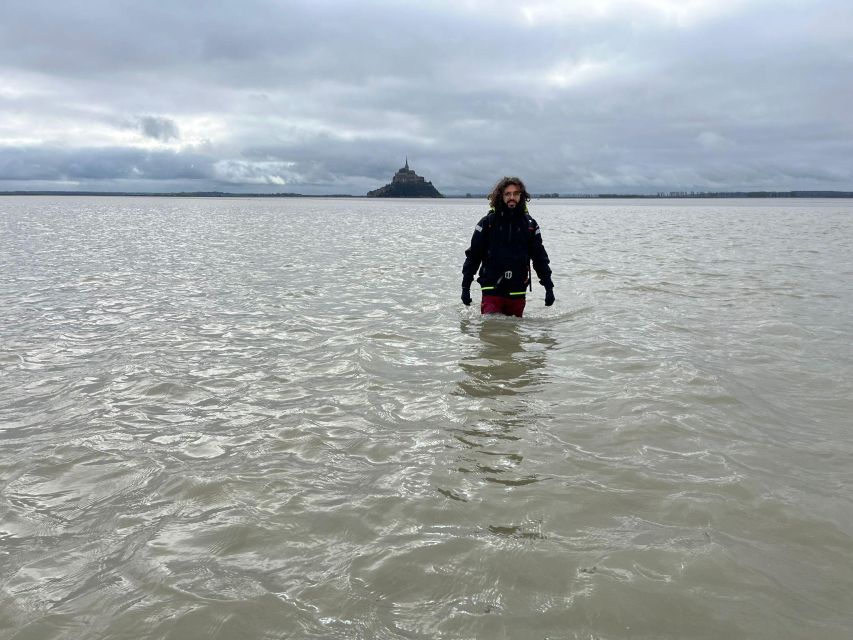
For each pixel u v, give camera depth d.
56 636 1.99
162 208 76.00
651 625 2.03
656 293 9.48
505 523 2.71
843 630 2.01
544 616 2.08
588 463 3.35
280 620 2.06
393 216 52.84
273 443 3.67
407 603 2.15
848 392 4.63
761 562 2.40
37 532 2.68
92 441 3.69
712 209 85.44
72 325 6.97
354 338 6.35
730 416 4.07
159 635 1.99
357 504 2.89
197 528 2.70
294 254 16.06
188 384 4.80
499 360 5.54
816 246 19.03
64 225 31.08
